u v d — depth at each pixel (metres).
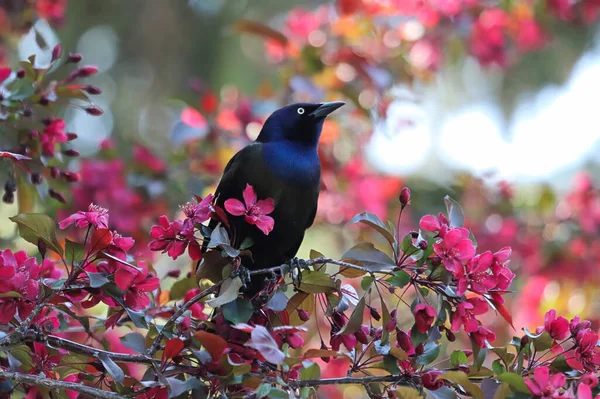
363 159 13.58
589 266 13.08
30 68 7.89
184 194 11.43
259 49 18.11
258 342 5.34
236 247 7.99
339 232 13.31
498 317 12.66
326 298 6.54
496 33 13.09
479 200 13.84
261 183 8.18
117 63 18.11
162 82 17.94
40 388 6.29
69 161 10.89
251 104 12.09
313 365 5.90
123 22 17.91
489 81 20.22
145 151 11.50
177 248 6.46
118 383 5.95
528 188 15.71
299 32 12.32
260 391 5.46
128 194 10.84
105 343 6.74
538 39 13.27
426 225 6.09
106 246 6.00
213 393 5.88
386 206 13.40
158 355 6.27
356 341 6.27
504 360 6.07
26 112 7.75
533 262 13.20
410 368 6.09
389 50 12.54
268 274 7.34
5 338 5.92
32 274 6.11
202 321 6.41
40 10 10.88
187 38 18.17
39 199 8.76
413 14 12.62
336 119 12.70
